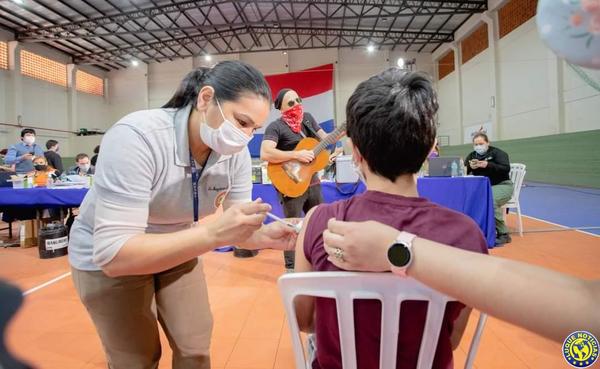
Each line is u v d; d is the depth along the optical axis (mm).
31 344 1749
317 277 589
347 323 600
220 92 809
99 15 9789
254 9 10750
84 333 1862
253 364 1554
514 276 400
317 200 2555
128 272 727
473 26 10906
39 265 3178
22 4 8766
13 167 5332
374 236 480
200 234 698
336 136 2281
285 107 2449
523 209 5578
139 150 764
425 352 595
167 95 13500
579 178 7590
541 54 8430
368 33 12523
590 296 369
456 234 581
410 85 622
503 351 1599
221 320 1961
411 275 461
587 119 7484
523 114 9195
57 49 11461
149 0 9523
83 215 923
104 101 13477
